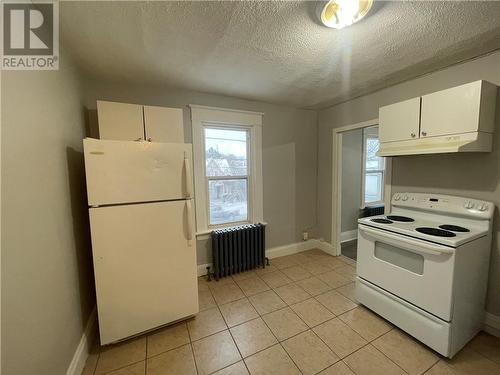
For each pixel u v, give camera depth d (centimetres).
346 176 383
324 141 332
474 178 178
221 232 263
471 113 153
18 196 93
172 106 243
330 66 191
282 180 321
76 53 165
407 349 159
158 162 167
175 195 174
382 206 416
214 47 160
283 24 134
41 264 108
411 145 185
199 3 116
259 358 153
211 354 157
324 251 343
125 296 161
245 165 297
